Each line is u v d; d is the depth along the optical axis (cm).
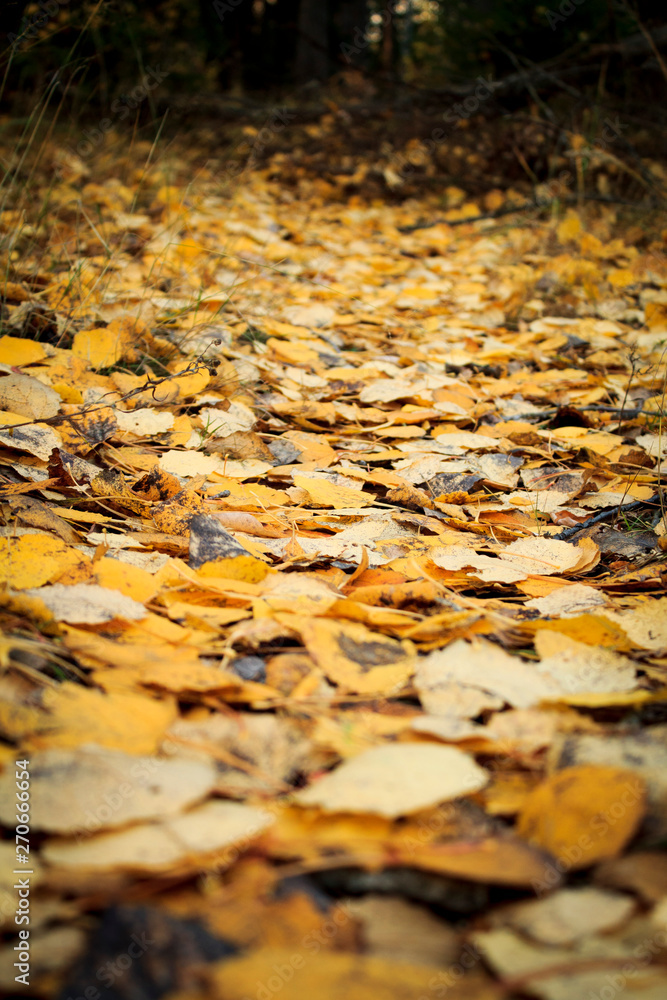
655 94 371
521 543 90
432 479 110
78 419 106
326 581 81
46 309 150
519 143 405
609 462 122
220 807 59
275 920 55
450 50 477
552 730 64
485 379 166
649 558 89
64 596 72
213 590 77
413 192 440
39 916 54
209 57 527
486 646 70
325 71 655
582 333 206
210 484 102
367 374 155
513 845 57
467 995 52
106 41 365
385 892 57
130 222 236
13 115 320
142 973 52
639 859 57
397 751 60
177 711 65
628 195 353
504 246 323
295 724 65
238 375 140
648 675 71
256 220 317
